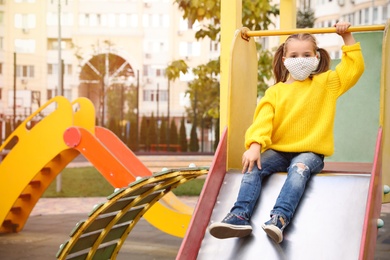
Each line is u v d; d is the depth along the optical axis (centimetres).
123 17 4375
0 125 3000
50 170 863
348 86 377
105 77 3953
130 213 532
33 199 867
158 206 660
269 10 1062
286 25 624
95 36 4350
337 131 606
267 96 377
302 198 345
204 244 343
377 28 371
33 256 687
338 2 3016
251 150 354
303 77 373
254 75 432
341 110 607
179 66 1185
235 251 333
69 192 1423
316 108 371
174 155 2662
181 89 4406
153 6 4381
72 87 4322
